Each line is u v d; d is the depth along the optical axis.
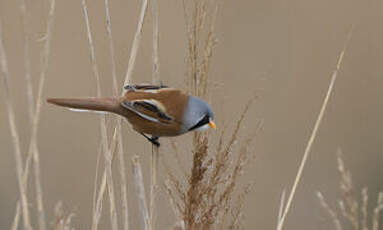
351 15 14.70
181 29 11.98
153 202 7.33
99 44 12.60
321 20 14.72
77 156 12.52
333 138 14.02
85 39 12.67
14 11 12.43
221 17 14.19
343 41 14.51
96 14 12.79
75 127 12.63
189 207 6.95
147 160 12.27
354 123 14.14
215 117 8.26
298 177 7.72
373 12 14.80
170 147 8.16
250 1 14.52
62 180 12.32
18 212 7.00
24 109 12.47
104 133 7.30
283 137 13.48
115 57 12.33
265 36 14.32
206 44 7.37
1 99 12.33
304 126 13.79
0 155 12.27
